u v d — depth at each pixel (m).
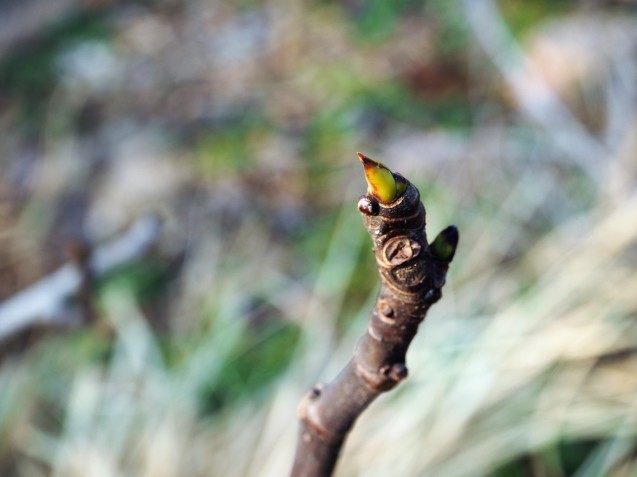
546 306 1.47
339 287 1.65
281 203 1.92
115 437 1.47
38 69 2.59
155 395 1.52
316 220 1.86
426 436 1.32
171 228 1.91
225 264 1.80
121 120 2.31
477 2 2.31
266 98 2.28
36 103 2.46
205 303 1.72
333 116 2.14
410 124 2.08
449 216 1.77
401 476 1.29
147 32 2.68
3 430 1.55
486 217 1.76
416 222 0.73
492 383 1.37
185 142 2.16
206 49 2.56
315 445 0.79
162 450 1.41
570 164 1.91
